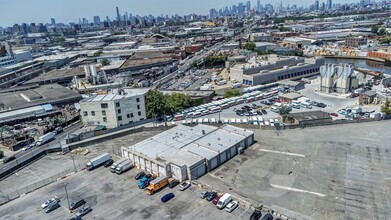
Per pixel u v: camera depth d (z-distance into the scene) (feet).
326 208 223.30
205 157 283.79
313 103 485.97
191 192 252.21
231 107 492.13
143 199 246.47
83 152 345.31
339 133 358.23
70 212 235.81
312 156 303.68
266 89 586.45
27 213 238.48
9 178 299.17
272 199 236.84
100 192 260.83
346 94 530.68
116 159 323.98
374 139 335.06
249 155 313.12
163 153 297.33
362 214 215.51
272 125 390.21
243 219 215.10
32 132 430.20
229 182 263.90
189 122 424.05
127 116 431.02
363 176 262.88
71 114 506.07
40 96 569.23
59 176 294.25
